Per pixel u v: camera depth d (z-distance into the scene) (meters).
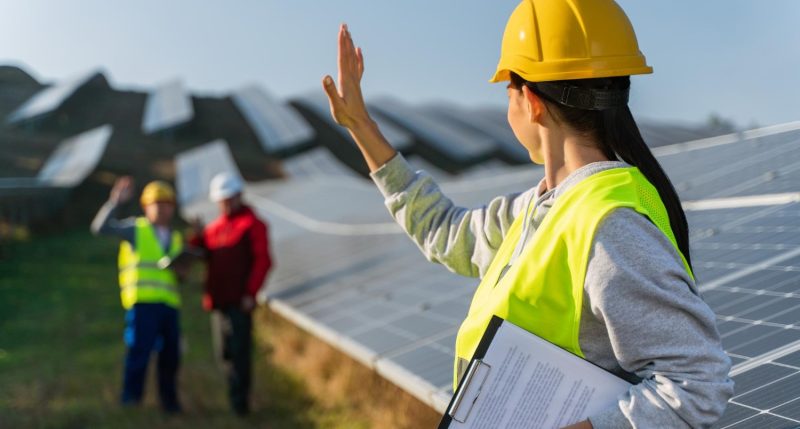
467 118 43.84
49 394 7.46
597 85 1.47
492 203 1.90
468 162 36.75
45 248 18.02
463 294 6.20
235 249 7.08
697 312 1.29
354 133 2.11
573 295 1.39
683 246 1.49
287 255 13.23
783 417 2.17
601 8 1.50
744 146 7.64
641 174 1.48
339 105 2.08
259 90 48.19
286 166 35.34
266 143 36.81
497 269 1.62
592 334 1.41
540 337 1.41
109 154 32.50
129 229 7.26
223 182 7.16
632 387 1.33
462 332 1.61
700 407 1.26
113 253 17.81
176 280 7.32
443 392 4.09
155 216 7.38
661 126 31.72
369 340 5.93
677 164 8.42
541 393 1.40
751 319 3.21
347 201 17.78
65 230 21.23
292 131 38.22
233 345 7.00
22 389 7.58
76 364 8.67
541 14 1.52
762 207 5.09
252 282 7.04
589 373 1.38
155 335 7.15
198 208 19.83
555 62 1.48
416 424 5.65
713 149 8.35
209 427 6.61
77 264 16.31
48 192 21.23
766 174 5.96
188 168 28.34
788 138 7.04
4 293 13.03
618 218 1.34
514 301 1.45
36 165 29.30
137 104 42.31
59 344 9.80
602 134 1.50
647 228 1.35
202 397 7.57
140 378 7.19
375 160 2.11
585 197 1.41
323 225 15.23
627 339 1.32
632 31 1.53
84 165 24.47
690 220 5.68
